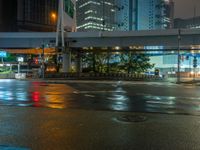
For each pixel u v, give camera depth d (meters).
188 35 54.00
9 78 56.91
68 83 40.44
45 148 7.94
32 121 11.62
